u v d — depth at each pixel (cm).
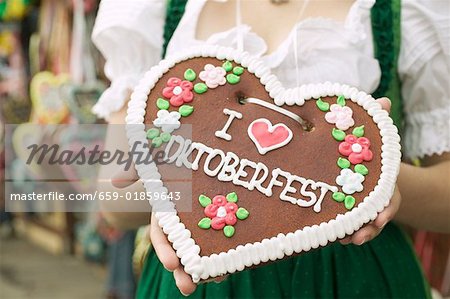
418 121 129
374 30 123
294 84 118
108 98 126
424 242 165
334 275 124
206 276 95
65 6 337
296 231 98
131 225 133
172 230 97
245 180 101
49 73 325
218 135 104
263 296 122
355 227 99
